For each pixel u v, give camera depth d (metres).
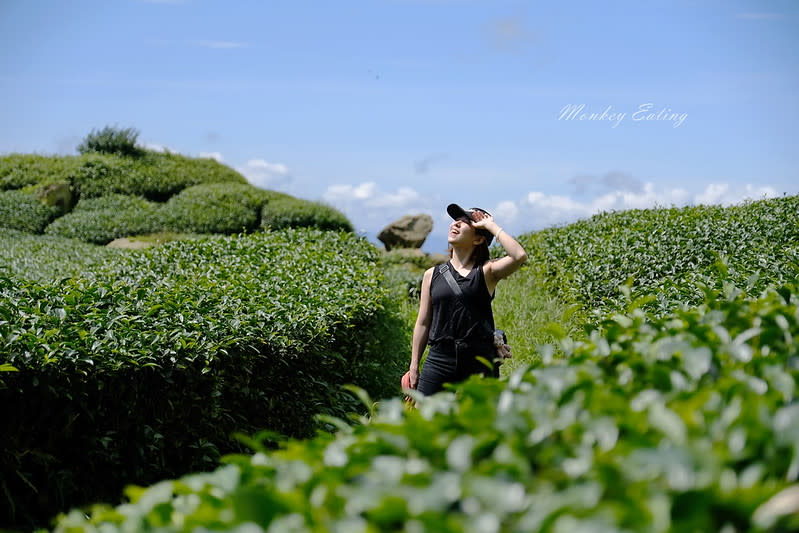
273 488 1.58
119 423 4.26
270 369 5.54
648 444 1.43
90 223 19.86
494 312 10.74
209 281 6.97
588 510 1.24
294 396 5.98
